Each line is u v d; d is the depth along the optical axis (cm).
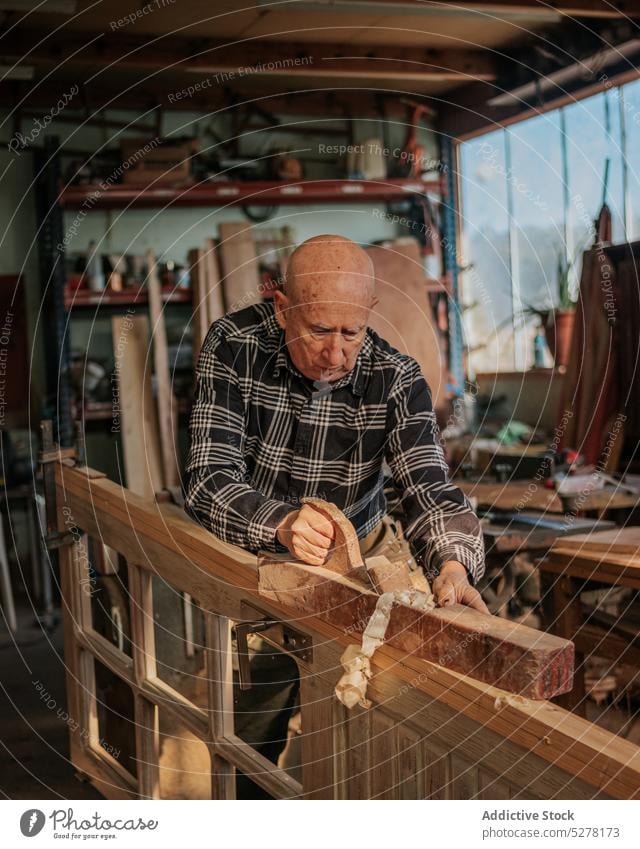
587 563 206
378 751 118
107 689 240
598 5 438
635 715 240
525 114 565
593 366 480
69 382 527
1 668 393
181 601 238
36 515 496
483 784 100
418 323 576
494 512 331
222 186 557
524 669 95
